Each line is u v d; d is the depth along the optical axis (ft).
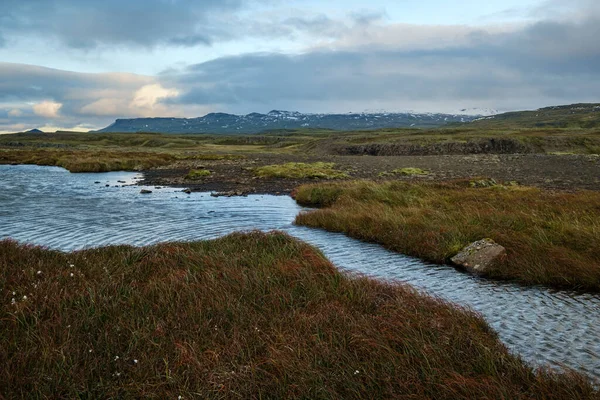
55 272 32.65
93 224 67.72
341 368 19.89
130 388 18.29
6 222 68.69
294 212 80.33
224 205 88.84
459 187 94.22
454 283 38.88
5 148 418.72
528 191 86.79
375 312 26.84
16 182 135.13
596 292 36.11
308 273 33.17
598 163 171.42
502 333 27.66
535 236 47.96
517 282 39.17
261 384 18.76
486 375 19.66
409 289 32.30
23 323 23.49
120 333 22.91
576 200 69.62
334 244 54.60
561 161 185.06
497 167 165.99
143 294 28.14
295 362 20.08
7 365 18.63
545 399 18.11
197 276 32.35
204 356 20.77
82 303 25.91
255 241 45.16
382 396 18.38
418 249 49.34
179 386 18.57
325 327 23.85
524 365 22.03
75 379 18.53
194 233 61.62
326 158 254.68
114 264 35.83
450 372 19.38
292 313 26.03
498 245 43.88
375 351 21.38
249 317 25.26
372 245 54.13
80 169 179.32
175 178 148.36
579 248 44.42
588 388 18.95
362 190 88.58
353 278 35.35
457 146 337.11
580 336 27.14
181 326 23.94
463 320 26.40
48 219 71.77
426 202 74.69
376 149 353.51
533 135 398.01
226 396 17.95
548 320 29.94
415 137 424.87
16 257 36.24
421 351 21.06
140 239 57.52
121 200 95.45
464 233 51.55
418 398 17.90
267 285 30.58
